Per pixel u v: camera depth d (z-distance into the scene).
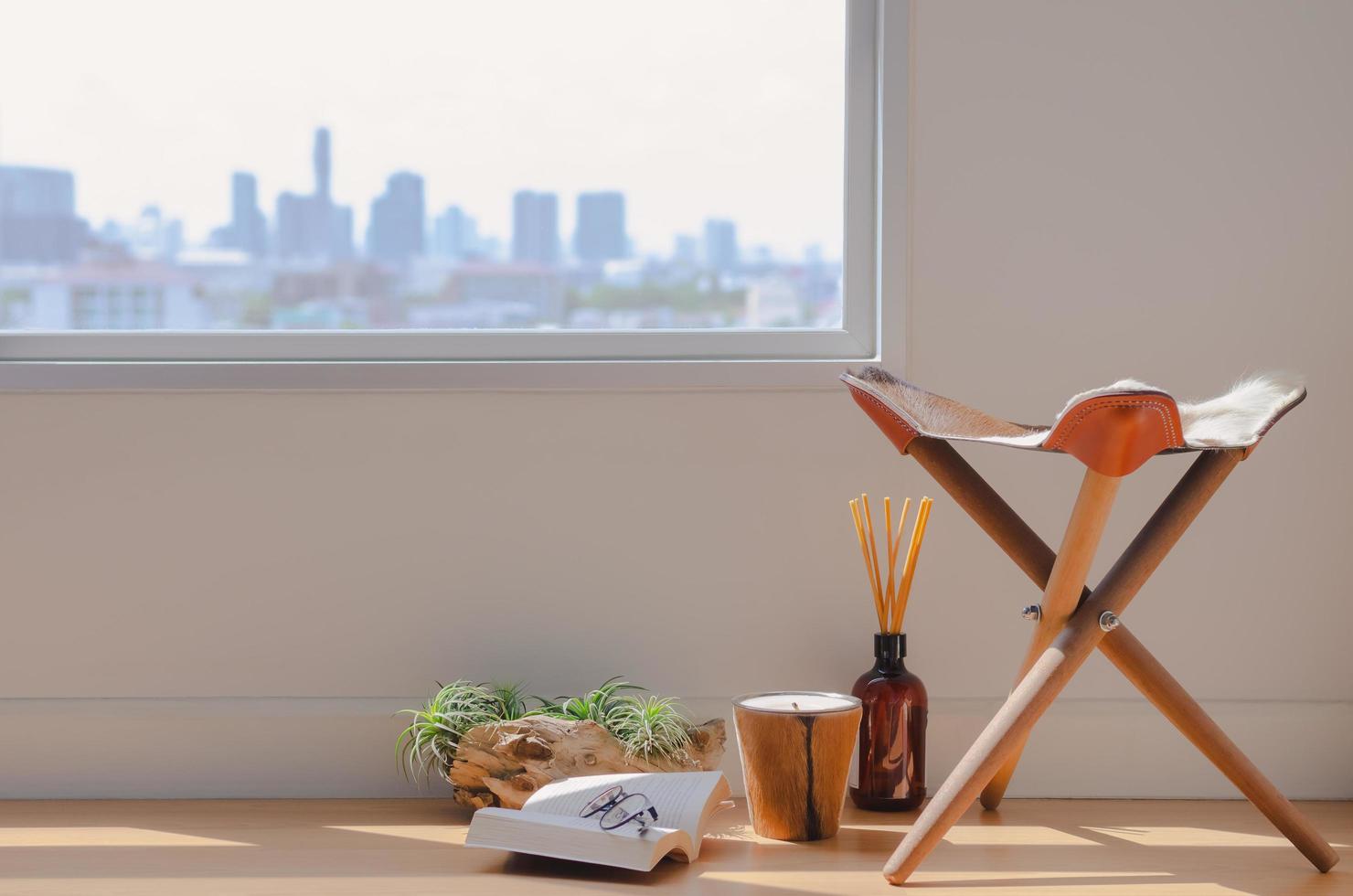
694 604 1.76
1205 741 1.34
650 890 1.28
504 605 1.76
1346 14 1.75
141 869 1.36
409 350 1.81
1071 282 1.76
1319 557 1.74
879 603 1.64
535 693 1.75
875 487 1.76
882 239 1.76
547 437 1.76
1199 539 1.75
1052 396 1.76
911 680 1.62
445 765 1.58
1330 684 1.74
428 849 1.44
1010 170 1.76
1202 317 1.76
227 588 1.75
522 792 1.51
